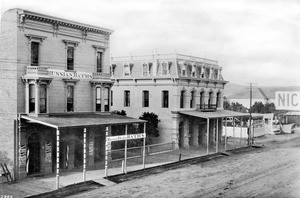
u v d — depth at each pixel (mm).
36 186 23750
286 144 50406
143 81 44812
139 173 28375
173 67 42875
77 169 29500
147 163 32594
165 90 43062
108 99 34250
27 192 22219
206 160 36000
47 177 26453
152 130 41594
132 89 45750
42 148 27609
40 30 27828
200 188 23516
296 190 22797
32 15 26797
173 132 42344
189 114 41906
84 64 32188
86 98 32344
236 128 58750
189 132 45594
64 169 29250
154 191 22672
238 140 53688
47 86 27484
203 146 46188
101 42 33906
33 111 26766
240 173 28984
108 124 28891
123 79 46125
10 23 26344
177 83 42156
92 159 31469
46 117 27156
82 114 31609
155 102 43938
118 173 27703
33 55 27578
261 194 21859
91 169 29531
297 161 35062
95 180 25266
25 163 26312
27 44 26844
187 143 43906
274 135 63094
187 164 33375
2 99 26703
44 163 27594
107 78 34125
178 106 42531
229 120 61562
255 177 27312
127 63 46312
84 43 32094
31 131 26797
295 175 27984
